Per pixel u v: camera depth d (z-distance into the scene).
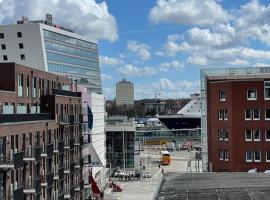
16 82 51.34
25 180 46.34
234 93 63.72
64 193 62.25
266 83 62.84
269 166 62.59
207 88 68.94
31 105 56.09
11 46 138.50
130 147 152.25
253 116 63.31
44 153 51.69
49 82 64.06
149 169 154.75
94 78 181.88
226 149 65.06
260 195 22.62
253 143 63.16
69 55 158.88
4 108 45.91
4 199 40.72
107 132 152.00
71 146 67.12
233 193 23.39
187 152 195.38
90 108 92.81
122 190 115.62
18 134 44.72
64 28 159.25
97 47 186.62
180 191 24.52
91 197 82.88
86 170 83.00
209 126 67.88
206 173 29.92
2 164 40.22
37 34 138.12
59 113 61.81
